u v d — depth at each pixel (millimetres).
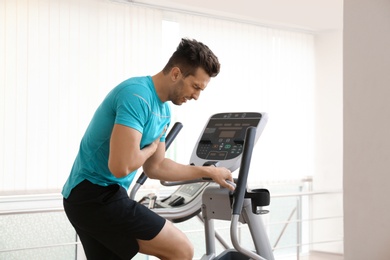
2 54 3844
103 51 4262
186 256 2102
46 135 4027
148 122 2035
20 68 3914
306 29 5469
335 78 5527
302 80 5559
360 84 3014
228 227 4957
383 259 2916
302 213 5676
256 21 5074
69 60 4113
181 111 4695
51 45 4031
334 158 5543
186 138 4719
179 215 2463
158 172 2293
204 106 4824
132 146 1929
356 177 3035
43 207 4160
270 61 5293
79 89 4164
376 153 2947
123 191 2059
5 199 3996
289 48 5449
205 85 2113
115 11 4312
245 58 5102
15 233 4117
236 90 5035
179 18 4688
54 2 4035
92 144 2035
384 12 2902
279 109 5367
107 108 2008
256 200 2320
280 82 5371
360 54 3010
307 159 5598
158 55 4535
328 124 5590
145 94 1996
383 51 2910
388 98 2893
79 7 4148
